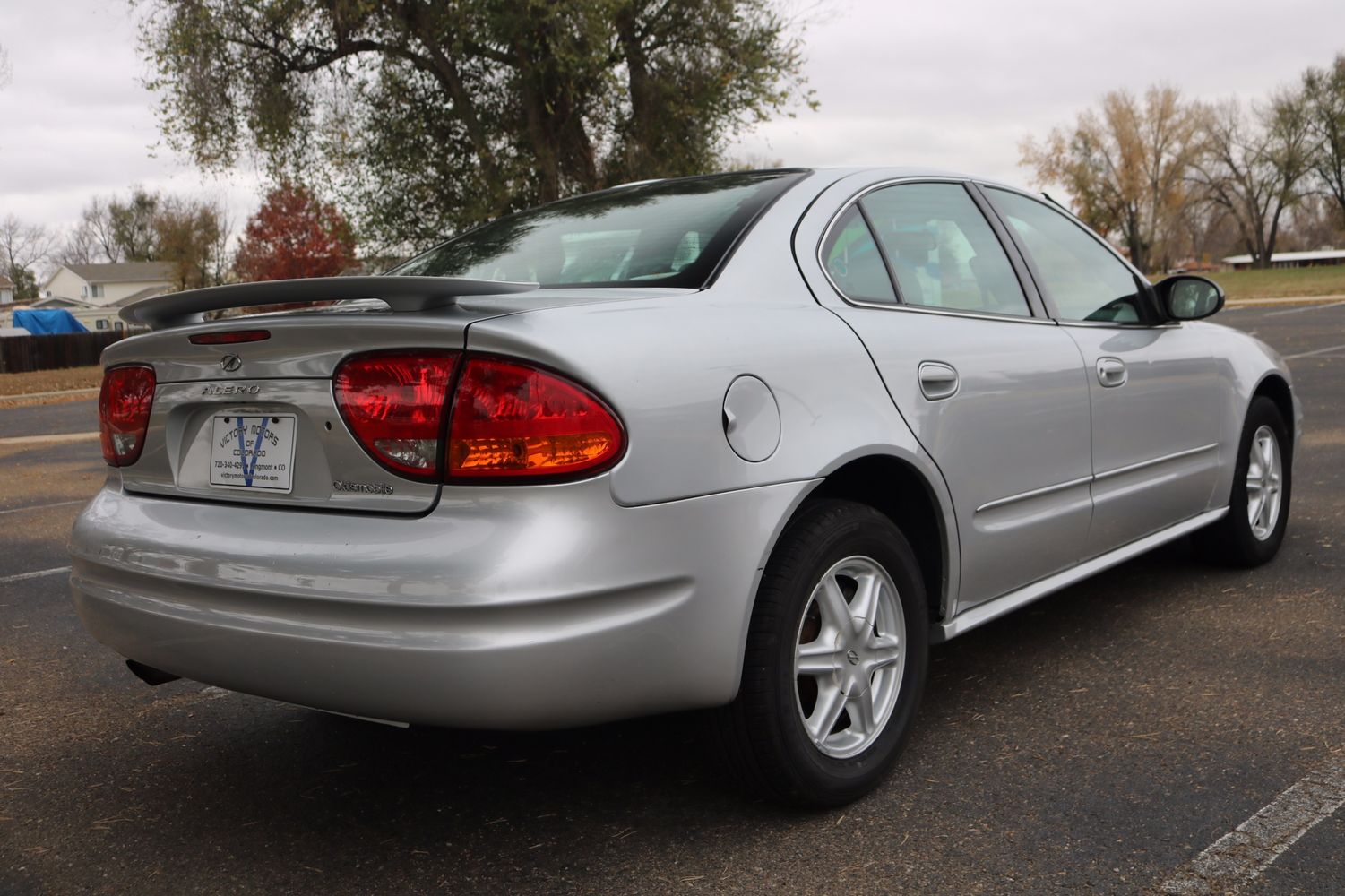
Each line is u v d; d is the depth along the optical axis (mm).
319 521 2146
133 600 2352
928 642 2666
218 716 3250
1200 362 3832
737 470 2184
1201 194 77312
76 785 2770
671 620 2090
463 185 23969
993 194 3348
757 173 3020
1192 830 2266
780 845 2295
